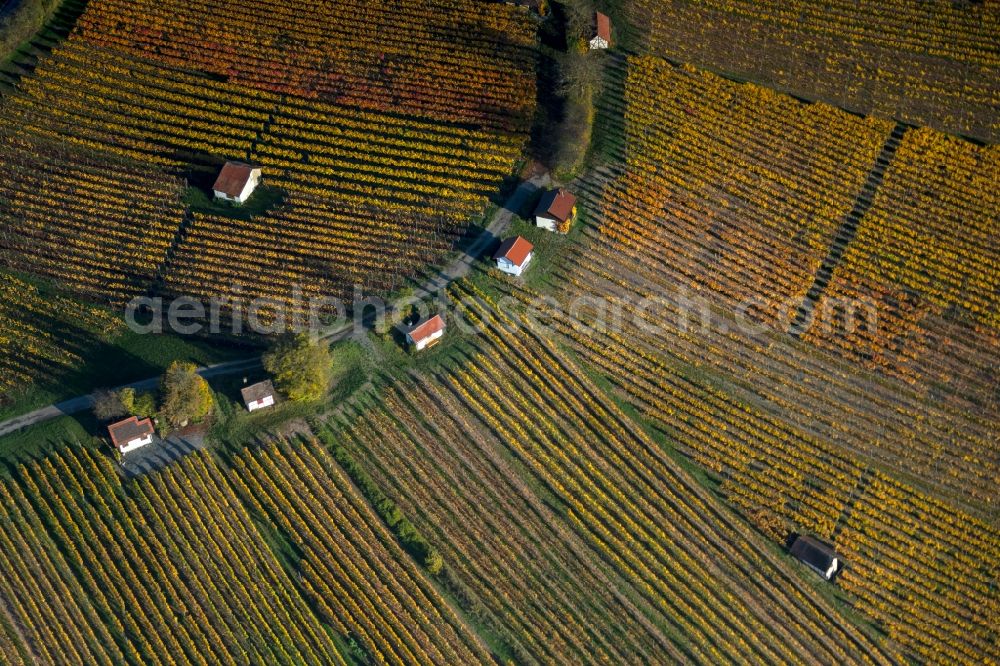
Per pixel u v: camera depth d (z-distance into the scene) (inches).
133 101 3572.8
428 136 3540.8
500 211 3400.6
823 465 3070.9
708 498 3016.7
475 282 3257.9
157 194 3378.4
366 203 3383.4
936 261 3432.6
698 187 3511.3
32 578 2795.3
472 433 3036.4
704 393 3166.8
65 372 3075.8
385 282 3240.7
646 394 3152.1
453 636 2765.7
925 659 2842.0
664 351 3225.9
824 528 2984.7
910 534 2997.0
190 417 2947.8
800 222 3474.4
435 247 3314.5
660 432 3107.8
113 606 2768.2
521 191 3447.3
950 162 3634.4
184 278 3235.7
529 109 3612.2
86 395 3041.3
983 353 3280.0
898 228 3481.8
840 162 3614.7
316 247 3287.4
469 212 3390.7
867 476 3068.4
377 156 3491.6
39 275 3235.7
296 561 2829.7
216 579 2805.1
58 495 2893.7
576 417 3095.5
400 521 2874.0
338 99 3607.3
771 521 2989.7
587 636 2800.2
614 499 2997.0
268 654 2726.4
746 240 3427.7
